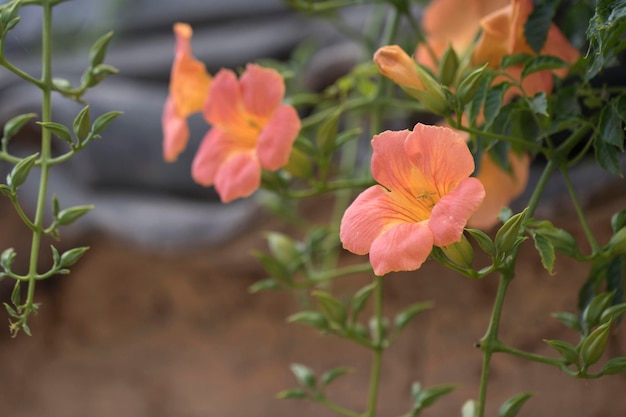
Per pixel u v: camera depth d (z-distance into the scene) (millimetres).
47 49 930
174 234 1153
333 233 1105
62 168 1198
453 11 1048
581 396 1116
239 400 1250
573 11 964
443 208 845
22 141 1192
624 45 893
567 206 1067
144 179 1195
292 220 1134
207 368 1266
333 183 998
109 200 1188
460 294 1168
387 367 1198
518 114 957
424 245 844
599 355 876
